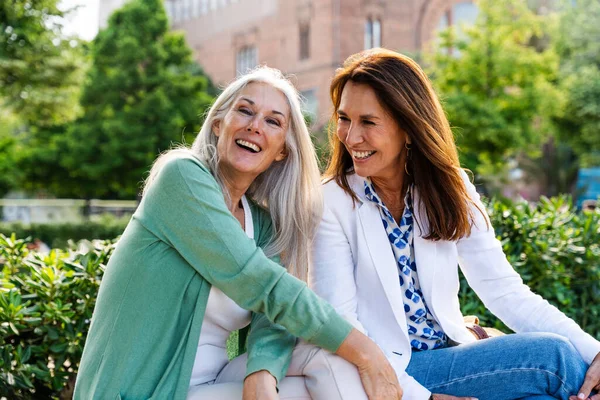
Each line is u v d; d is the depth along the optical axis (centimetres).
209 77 3962
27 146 2967
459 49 2078
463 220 240
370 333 239
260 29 3575
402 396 213
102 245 316
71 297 294
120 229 1906
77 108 1817
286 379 212
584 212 396
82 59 1692
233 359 222
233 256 203
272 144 225
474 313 345
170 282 205
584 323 355
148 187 217
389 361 223
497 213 369
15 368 277
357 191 247
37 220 2514
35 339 292
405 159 242
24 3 1516
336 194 248
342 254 243
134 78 2544
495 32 2044
